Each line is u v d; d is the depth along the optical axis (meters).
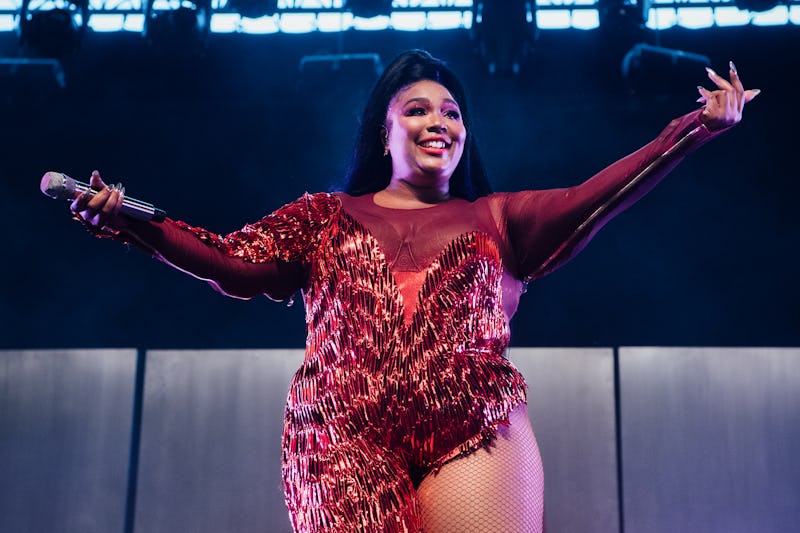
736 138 6.93
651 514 4.57
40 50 6.03
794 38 6.49
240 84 6.67
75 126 6.85
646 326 6.82
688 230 6.95
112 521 4.82
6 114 6.74
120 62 6.61
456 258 1.90
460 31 6.55
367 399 1.81
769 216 6.89
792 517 4.54
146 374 4.95
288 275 2.02
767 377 4.71
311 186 6.97
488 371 1.84
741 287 6.86
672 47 6.52
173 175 7.03
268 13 6.47
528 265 2.03
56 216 7.08
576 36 6.59
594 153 6.79
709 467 4.62
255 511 4.74
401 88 2.12
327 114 6.86
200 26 6.11
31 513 4.84
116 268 7.03
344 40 6.59
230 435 4.84
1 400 4.98
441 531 1.77
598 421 4.68
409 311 1.86
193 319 6.94
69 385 4.98
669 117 6.72
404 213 1.97
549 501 4.59
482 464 1.78
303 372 1.89
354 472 1.78
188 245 1.87
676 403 4.70
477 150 2.21
